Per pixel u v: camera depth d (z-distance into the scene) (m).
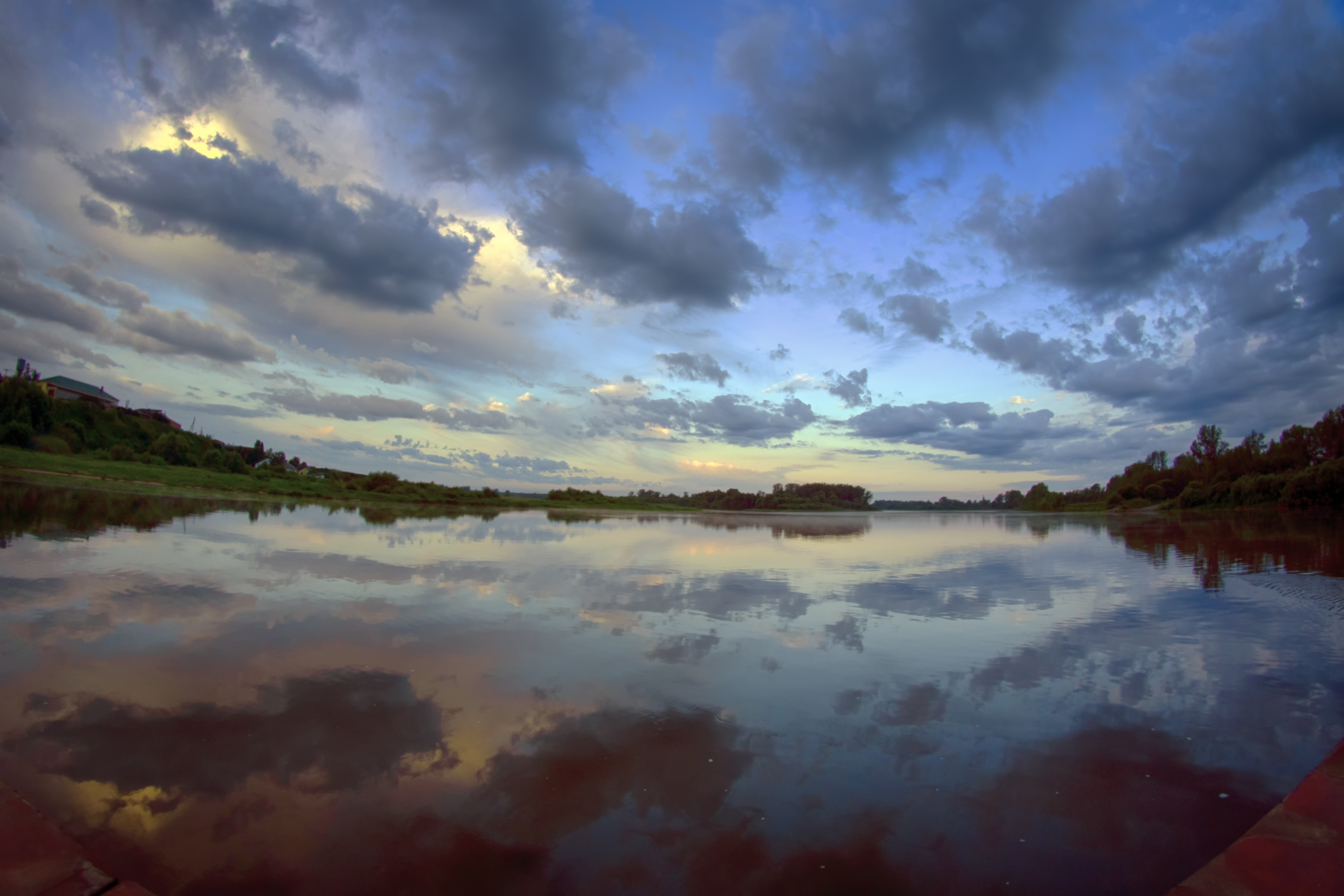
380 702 5.77
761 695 6.24
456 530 27.52
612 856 3.50
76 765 4.38
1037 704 6.11
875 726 5.49
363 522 28.98
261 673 6.48
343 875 3.27
